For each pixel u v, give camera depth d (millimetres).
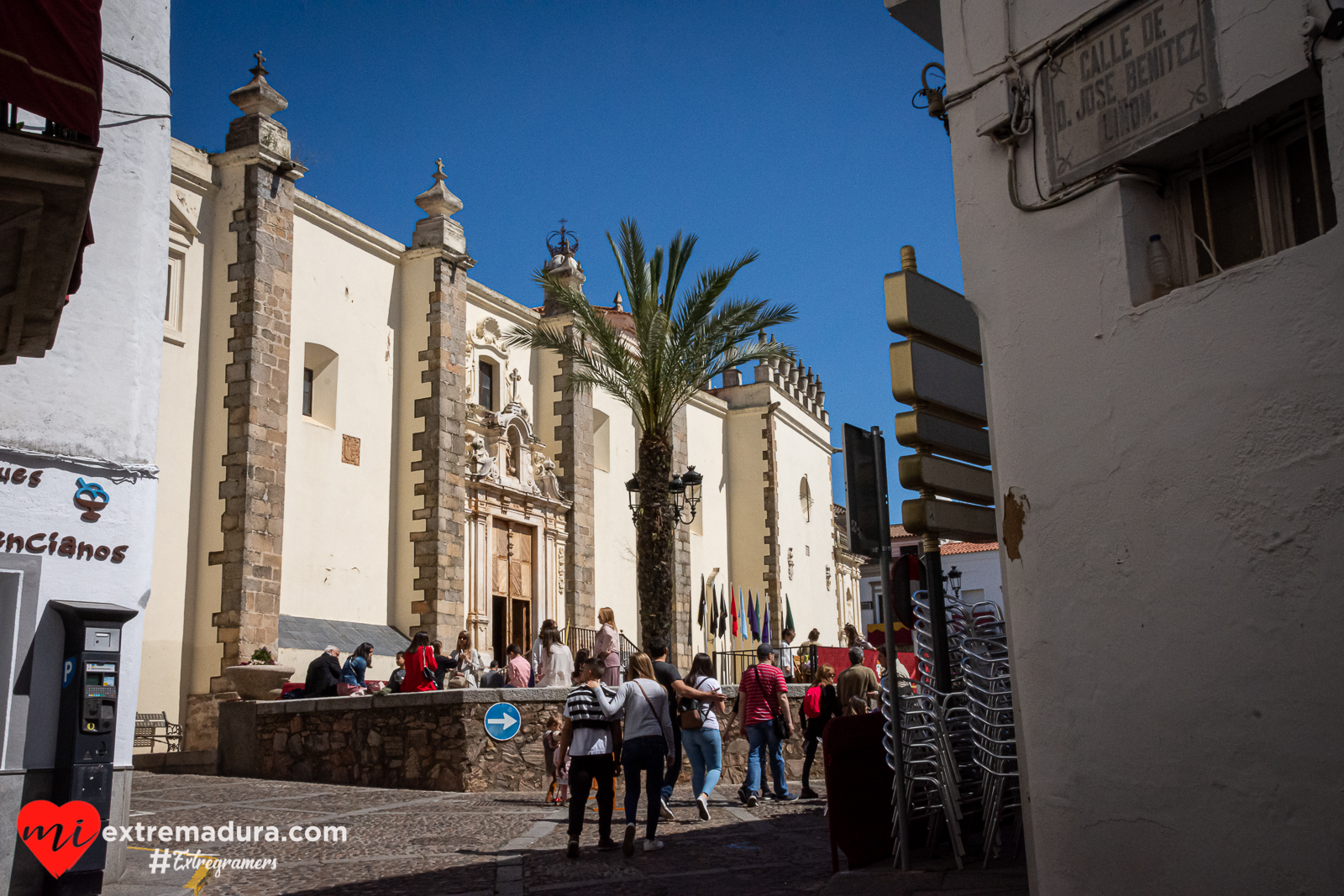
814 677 14344
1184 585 5285
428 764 15352
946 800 7832
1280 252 4984
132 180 9102
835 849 7926
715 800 14000
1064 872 5789
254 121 22547
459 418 26641
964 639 9062
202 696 20531
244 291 22031
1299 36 4973
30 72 6707
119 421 8789
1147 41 5727
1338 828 4562
